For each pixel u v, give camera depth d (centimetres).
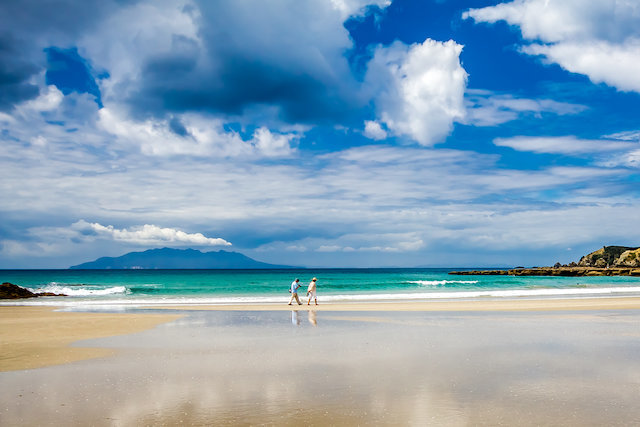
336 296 3594
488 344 1179
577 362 937
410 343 1202
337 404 644
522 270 10381
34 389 748
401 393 700
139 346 1190
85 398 688
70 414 608
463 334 1374
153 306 2733
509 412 604
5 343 1253
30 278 10212
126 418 588
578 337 1301
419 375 823
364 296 3559
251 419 580
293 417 587
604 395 686
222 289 5178
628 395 688
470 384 755
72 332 1486
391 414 597
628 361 946
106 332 1483
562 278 8512
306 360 976
